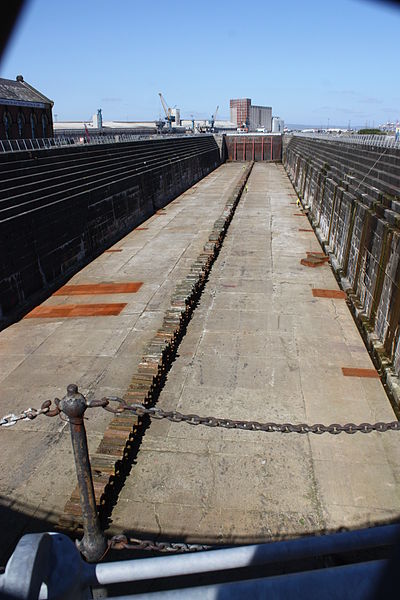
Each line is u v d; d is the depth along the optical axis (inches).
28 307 621.3
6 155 729.0
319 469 315.3
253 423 190.2
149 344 465.7
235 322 554.6
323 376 434.6
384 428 191.9
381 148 823.1
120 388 418.3
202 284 677.9
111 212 1012.5
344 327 544.1
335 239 807.1
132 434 337.1
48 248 708.0
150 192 1353.3
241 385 418.3
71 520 258.1
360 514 277.3
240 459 325.4
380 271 503.8
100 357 477.7
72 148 994.7
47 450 339.6
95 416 374.9
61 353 489.4
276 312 583.8
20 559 67.6
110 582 86.6
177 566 89.0
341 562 200.8
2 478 311.9
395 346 427.8
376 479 306.2
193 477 308.5
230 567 91.7
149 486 301.0
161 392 407.8
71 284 725.9
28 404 397.1
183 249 909.2
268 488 298.2
